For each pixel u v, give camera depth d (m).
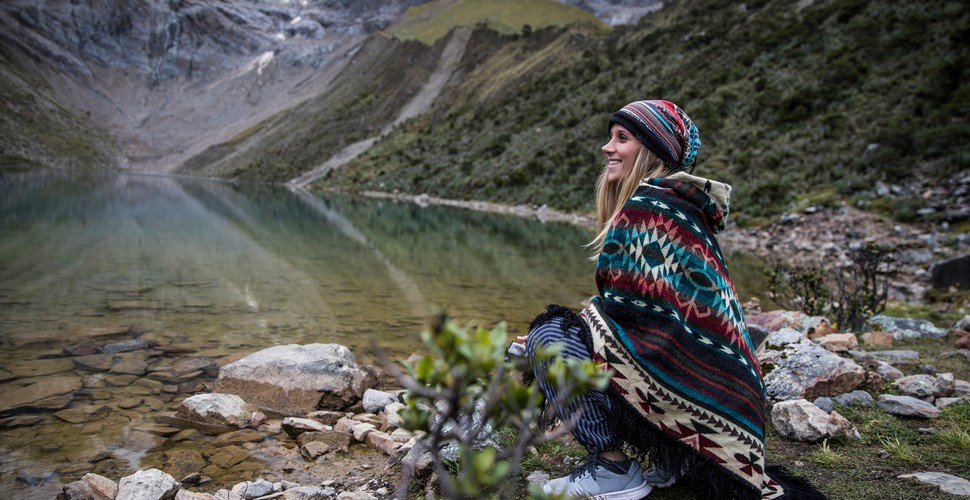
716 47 50.44
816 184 22.47
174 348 5.31
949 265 9.45
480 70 112.62
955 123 21.02
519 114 69.94
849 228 17.28
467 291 9.20
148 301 7.31
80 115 158.75
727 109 35.84
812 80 32.56
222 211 26.47
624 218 2.08
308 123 134.62
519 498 2.34
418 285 9.61
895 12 34.16
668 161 2.22
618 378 1.99
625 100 50.47
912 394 3.62
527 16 137.00
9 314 6.29
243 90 192.00
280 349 4.52
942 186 17.88
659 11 81.38
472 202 46.09
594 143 45.44
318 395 4.13
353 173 82.25
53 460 3.11
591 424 2.04
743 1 62.12
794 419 3.04
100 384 4.32
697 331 2.00
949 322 6.80
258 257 12.16
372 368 4.63
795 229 18.81
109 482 2.70
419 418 0.71
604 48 81.06
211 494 2.78
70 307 6.76
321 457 3.24
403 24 177.25
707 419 1.97
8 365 4.65
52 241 12.88
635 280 2.04
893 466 2.63
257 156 124.44
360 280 9.84
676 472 2.01
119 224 17.66
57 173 75.12
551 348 0.76
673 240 2.01
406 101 120.00
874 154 21.95
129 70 196.38
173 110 184.25
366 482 2.88
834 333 5.10
